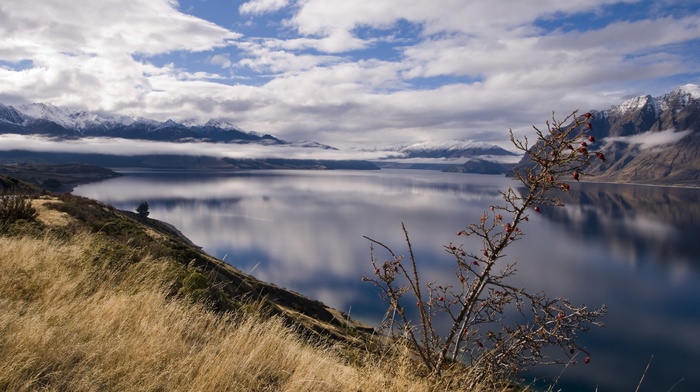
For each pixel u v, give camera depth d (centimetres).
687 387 4097
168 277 739
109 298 541
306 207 18825
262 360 451
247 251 9394
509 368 353
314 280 7275
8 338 357
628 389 3909
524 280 7781
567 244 11994
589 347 4997
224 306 703
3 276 540
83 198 2880
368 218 15438
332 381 426
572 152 291
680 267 9525
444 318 3506
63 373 344
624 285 7881
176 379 370
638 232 14512
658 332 5631
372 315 5394
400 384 380
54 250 793
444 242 10688
